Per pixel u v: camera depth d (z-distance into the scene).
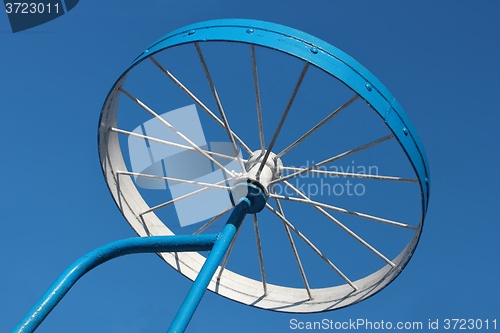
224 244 14.57
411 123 16.72
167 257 21.45
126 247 13.91
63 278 12.23
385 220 18.58
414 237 18.48
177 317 12.14
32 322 11.27
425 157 17.02
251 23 15.85
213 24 16.16
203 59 16.84
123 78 17.45
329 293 21.31
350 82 15.38
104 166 19.69
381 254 19.62
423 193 16.64
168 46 16.05
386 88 16.31
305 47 15.44
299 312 21.17
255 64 16.50
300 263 20.97
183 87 18.05
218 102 17.59
